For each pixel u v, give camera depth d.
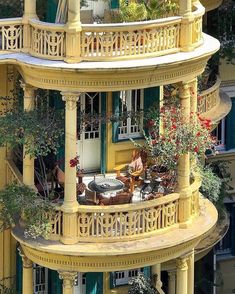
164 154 40.97
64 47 39.56
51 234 40.66
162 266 45.66
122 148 43.09
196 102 42.62
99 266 40.78
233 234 54.34
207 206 43.06
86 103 42.25
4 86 42.44
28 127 40.00
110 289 44.00
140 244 40.62
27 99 40.62
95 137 42.84
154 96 42.56
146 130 43.03
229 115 53.12
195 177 42.62
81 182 41.91
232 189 52.38
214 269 51.69
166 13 41.50
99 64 39.41
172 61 39.81
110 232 40.62
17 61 40.06
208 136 41.03
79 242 40.59
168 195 41.22
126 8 41.03
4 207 40.78
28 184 41.06
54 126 40.22
